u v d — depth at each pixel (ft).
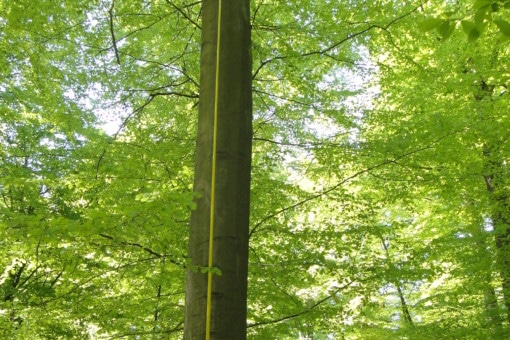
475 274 19.30
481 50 19.95
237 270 8.35
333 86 18.61
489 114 17.16
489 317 19.19
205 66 9.94
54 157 23.71
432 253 17.48
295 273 15.33
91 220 8.96
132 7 16.37
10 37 15.98
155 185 14.01
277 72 17.11
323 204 17.21
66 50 17.16
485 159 17.80
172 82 17.15
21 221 8.46
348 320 16.16
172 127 16.72
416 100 18.81
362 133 16.89
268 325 15.25
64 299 14.40
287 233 15.46
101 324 15.11
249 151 9.39
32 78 17.63
